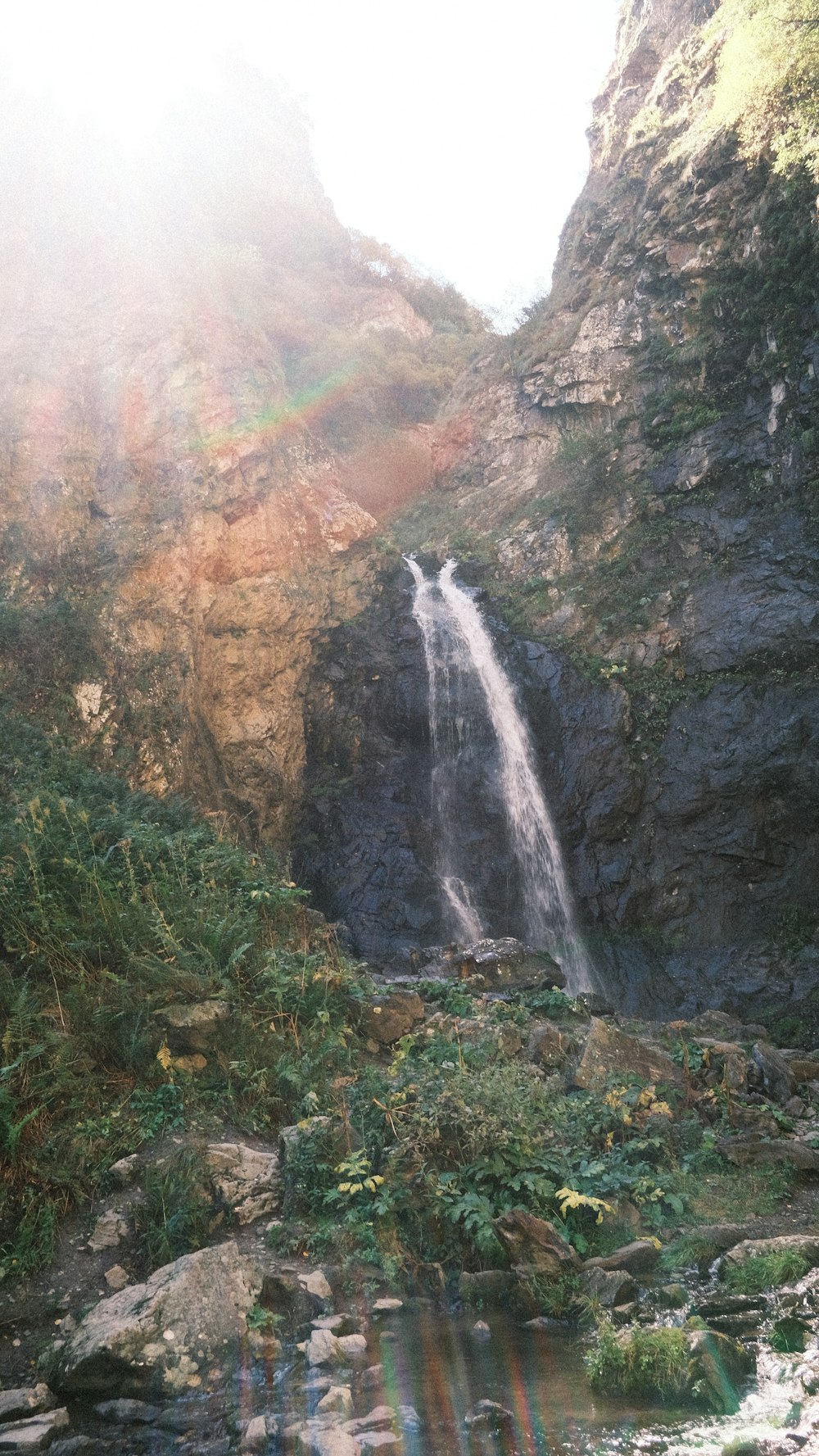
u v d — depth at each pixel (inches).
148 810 443.5
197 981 302.5
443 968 459.8
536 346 1038.4
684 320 868.6
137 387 733.3
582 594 809.5
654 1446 171.8
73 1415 187.6
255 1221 247.1
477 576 869.2
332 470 870.4
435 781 749.9
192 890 357.1
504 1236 230.5
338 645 797.2
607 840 703.7
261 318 1006.4
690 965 660.1
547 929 699.4
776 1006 619.5
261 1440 174.7
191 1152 251.4
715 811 695.7
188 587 682.8
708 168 883.4
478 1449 171.6
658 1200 264.1
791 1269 227.0
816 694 687.7
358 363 1181.7
